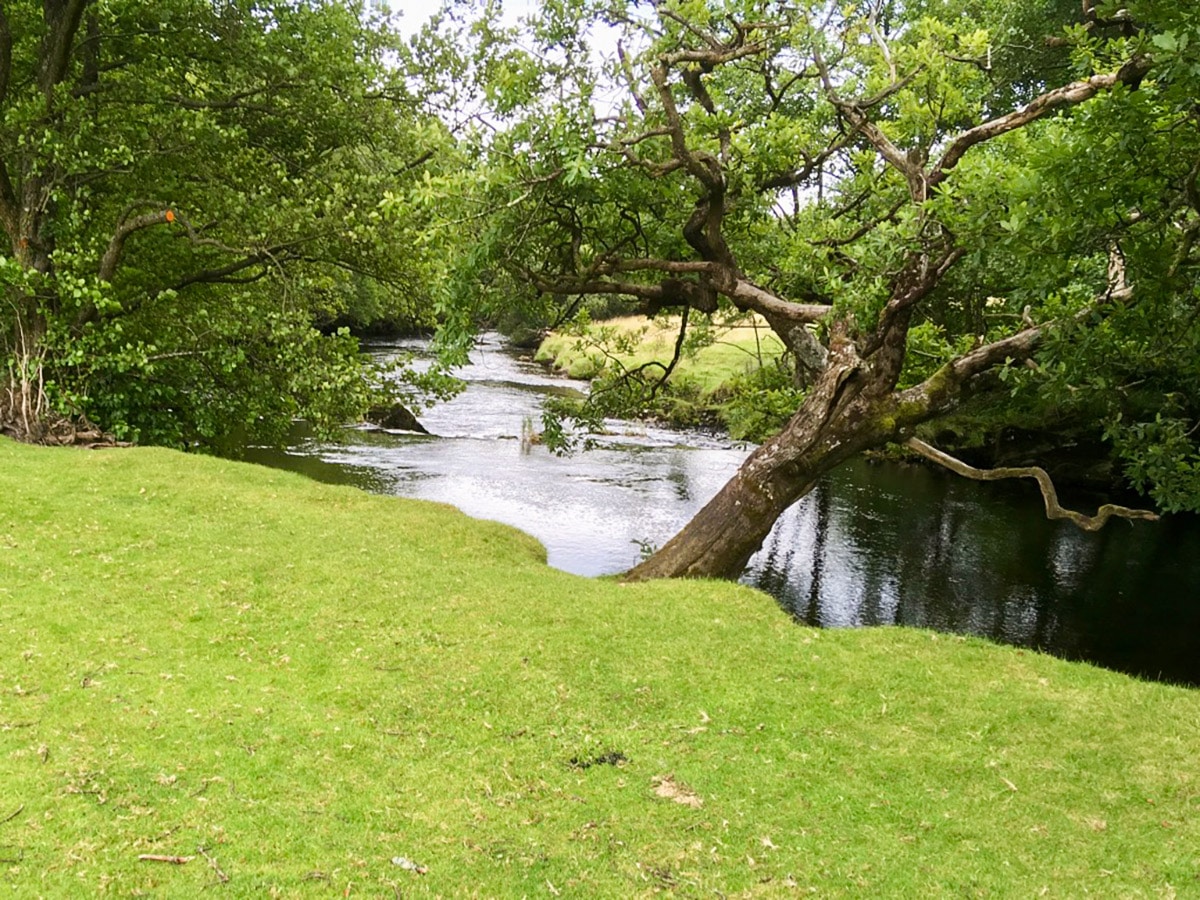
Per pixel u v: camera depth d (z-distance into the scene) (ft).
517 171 28.66
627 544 48.47
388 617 24.06
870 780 17.08
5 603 22.27
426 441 74.74
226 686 19.13
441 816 14.83
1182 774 17.63
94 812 13.79
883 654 23.65
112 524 29.84
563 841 14.37
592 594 27.66
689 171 31.45
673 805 15.76
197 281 52.11
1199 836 15.46
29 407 42.86
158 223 48.08
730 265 33.91
